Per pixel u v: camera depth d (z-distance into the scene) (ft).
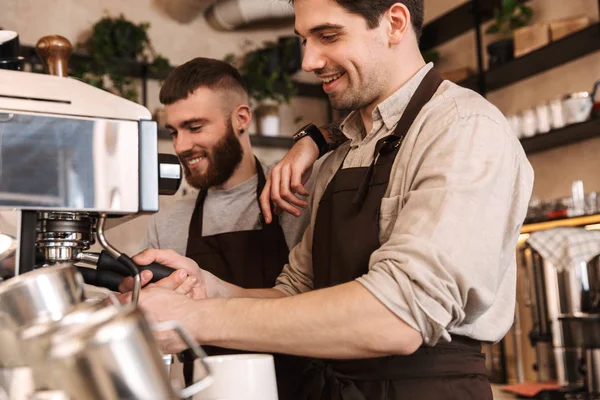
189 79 6.39
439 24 16.16
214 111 6.38
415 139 3.65
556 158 13.79
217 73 6.51
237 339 3.07
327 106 18.02
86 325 1.76
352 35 3.76
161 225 6.81
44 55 2.98
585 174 13.19
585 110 12.35
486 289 3.19
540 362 12.35
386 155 3.78
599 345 11.33
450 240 3.08
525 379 12.82
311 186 5.36
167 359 2.87
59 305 2.08
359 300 2.99
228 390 2.54
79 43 14.92
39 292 2.04
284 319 3.01
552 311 12.01
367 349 3.01
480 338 3.57
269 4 15.97
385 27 3.85
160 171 2.99
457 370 3.46
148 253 3.66
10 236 2.61
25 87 2.65
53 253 2.86
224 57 16.47
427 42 16.79
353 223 3.75
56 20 14.85
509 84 14.98
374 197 3.73
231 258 6.24
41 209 2.60
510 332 13.12
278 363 4.12
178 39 16.15
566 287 11.80
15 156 2.59
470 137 3.37
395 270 3.03
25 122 2.61
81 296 2.20
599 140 12.95
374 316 2.97
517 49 13.93
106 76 14.75
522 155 3.65
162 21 16.02
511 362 13.10
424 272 3.00
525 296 12.77
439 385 3.41
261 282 6.12
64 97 2.70
